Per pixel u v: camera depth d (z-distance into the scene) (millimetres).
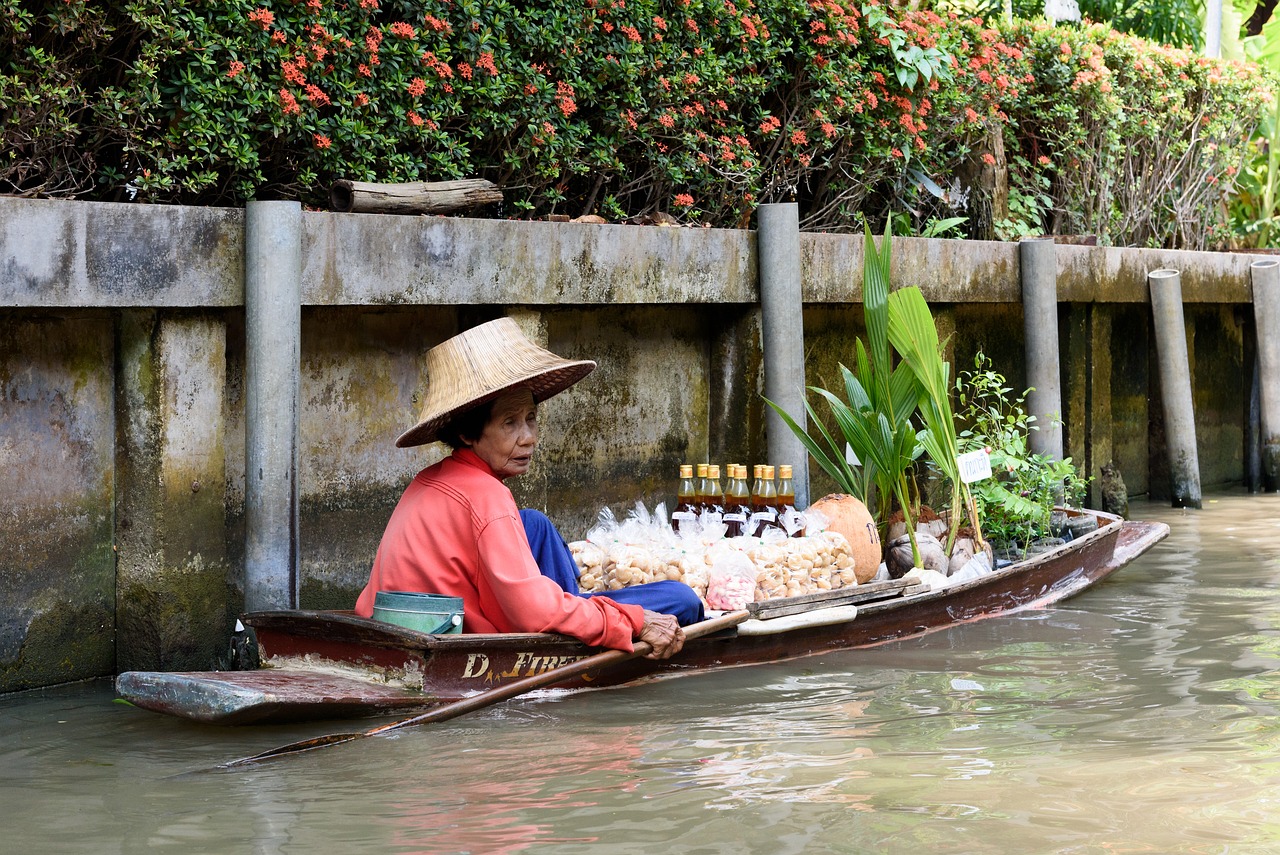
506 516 4867
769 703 4906
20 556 5246
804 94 9031
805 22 8859
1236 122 13375
